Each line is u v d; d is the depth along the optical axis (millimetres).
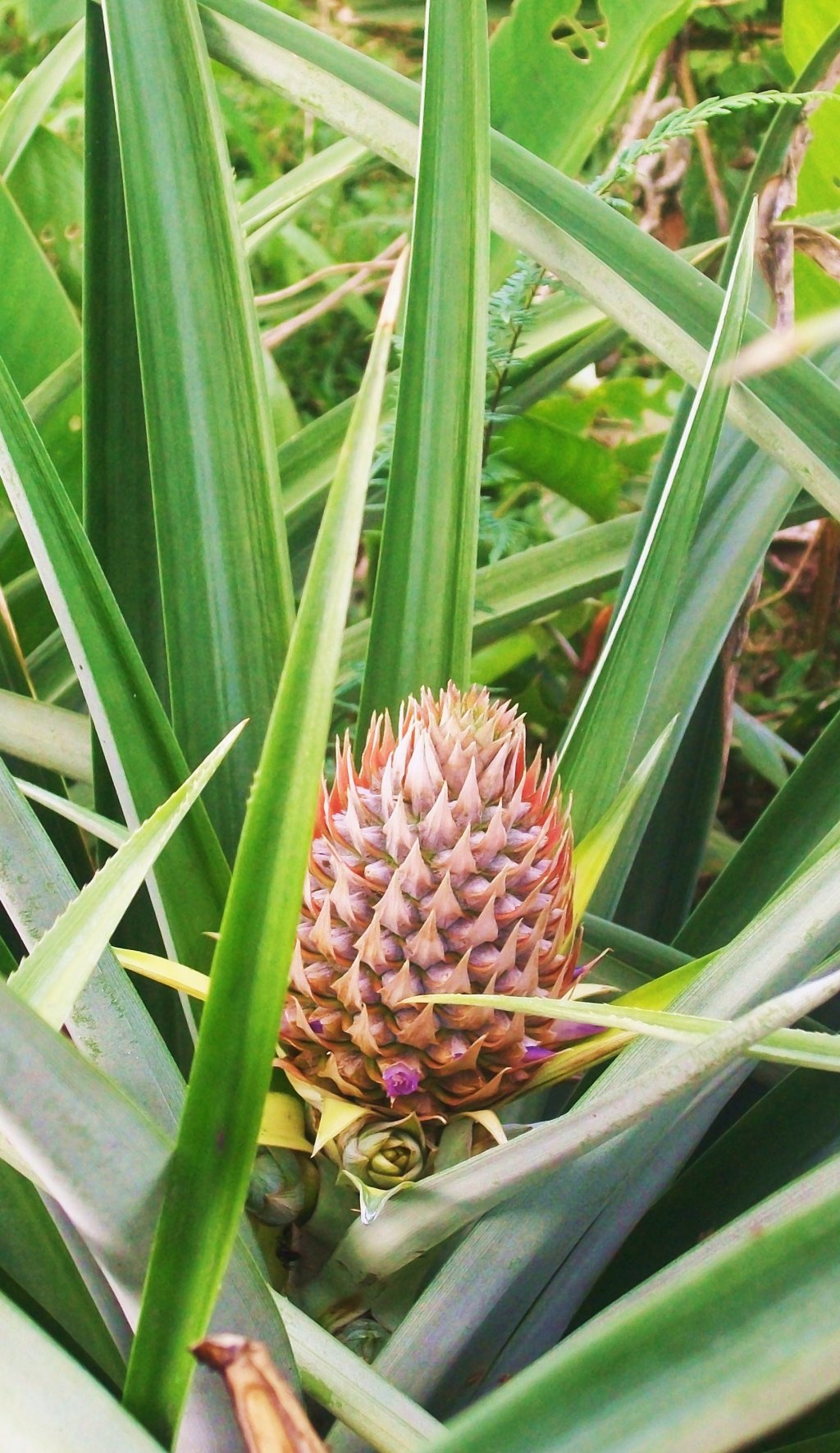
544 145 910
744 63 1046
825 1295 375
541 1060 540
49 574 536
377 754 583
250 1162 402
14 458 525
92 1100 396
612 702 618
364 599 1072
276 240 1149
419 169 590
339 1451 486
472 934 534
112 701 550
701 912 675
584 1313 599
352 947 538
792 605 1144
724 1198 600
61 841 673
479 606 738
